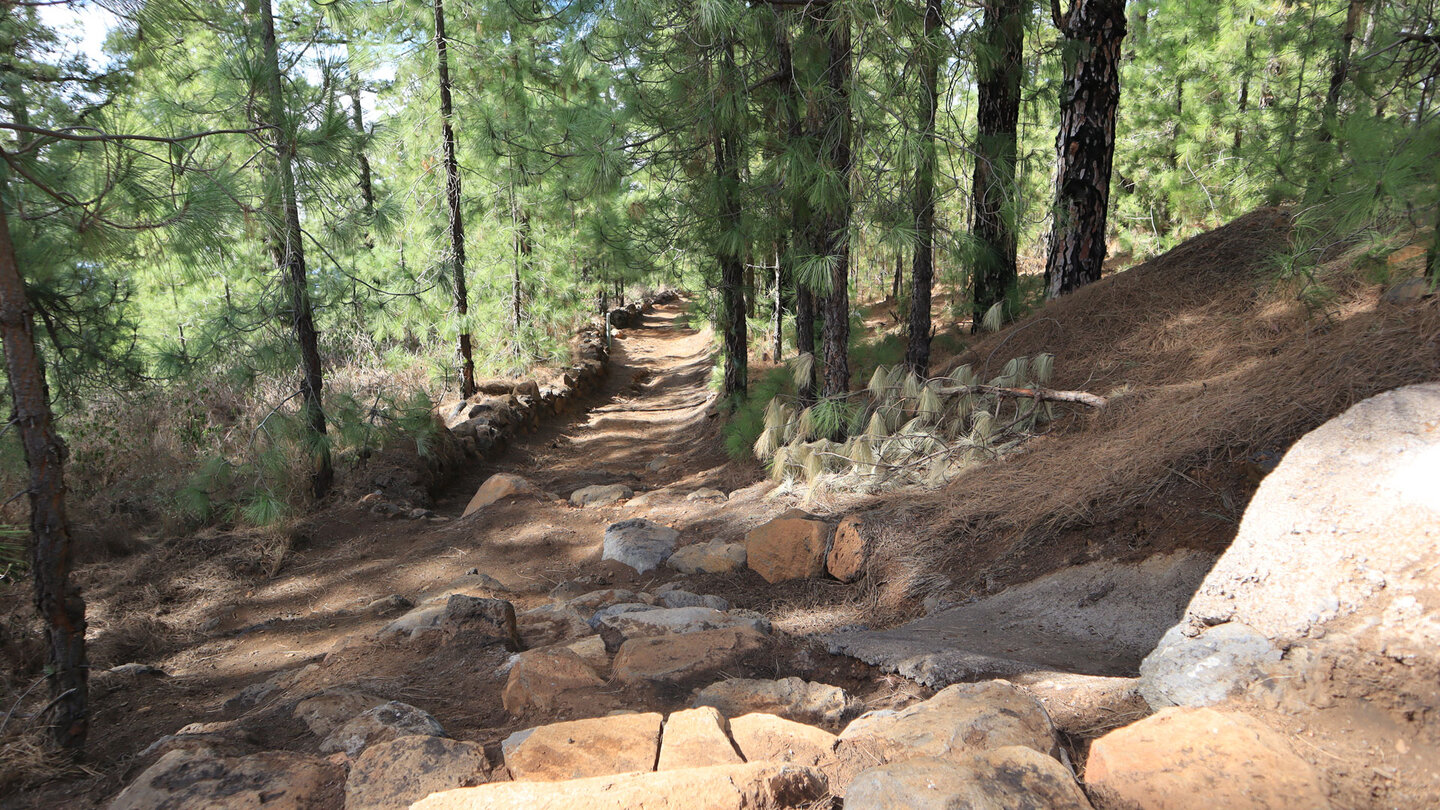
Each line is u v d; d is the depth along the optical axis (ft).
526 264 47.65
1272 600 7.90
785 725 8.04
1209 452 13.17
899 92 18.17
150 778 7.58
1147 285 21.81
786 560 17.24
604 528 23.30
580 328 72.28
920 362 22.40
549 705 9.87
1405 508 7.69
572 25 24.34
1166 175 36.35
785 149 20.88
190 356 24.03
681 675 10.57
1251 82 34.24
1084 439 16.99
